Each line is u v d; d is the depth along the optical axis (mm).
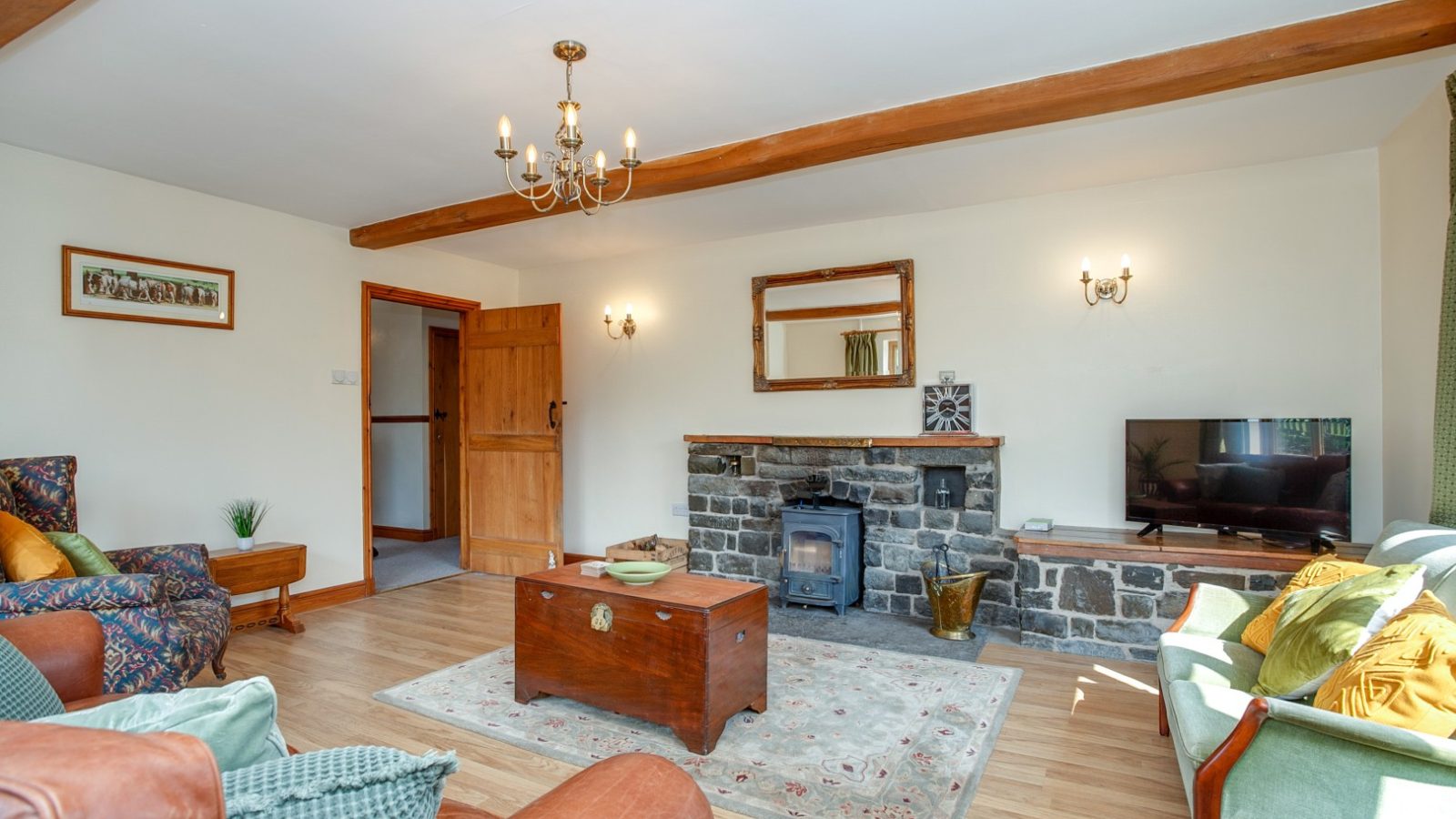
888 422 4742
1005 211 4398
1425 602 1723
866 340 4785
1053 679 3320
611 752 2621
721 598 2740
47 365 3496
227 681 3328
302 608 4559
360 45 2482
